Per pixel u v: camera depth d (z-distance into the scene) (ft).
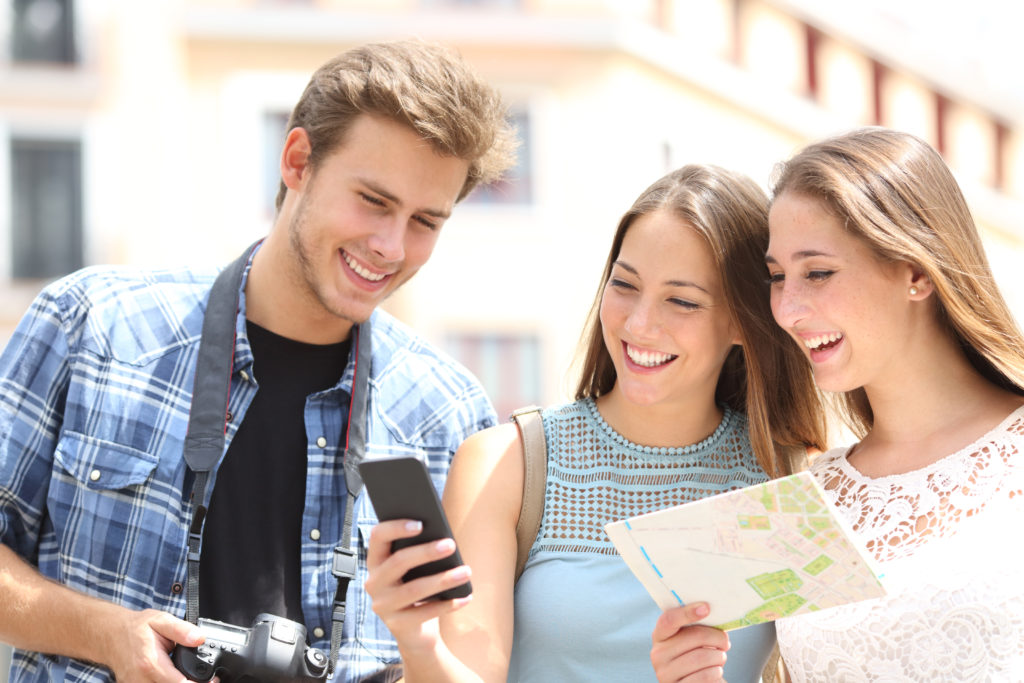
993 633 8.16
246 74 49.34
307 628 9.48
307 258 9.45
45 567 9.52
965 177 62.90
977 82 62.34
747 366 9.43
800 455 10.09
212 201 49.42
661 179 9.54
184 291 10.03
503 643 8.71
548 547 9.32
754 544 7.41
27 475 9.44
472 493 9.29
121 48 49.85
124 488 9.39
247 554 9.46
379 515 7.55
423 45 9.71
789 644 8.96
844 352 8.77
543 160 49.32
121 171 49.73
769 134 53.62
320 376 9.94
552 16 49.34
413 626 7.69
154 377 9.67
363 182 9.23
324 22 49.32
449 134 9.29
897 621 8.45
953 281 8.75
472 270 49.19
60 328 9.62
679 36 51.78
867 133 9.02
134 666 8.52
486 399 10.61
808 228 8.71
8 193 49.52
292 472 9.70
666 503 9.50
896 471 9.06
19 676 9.48
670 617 7.98
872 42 57.93
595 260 49.32
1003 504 8.46
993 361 8.81
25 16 49.83
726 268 9.19
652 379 9.21
